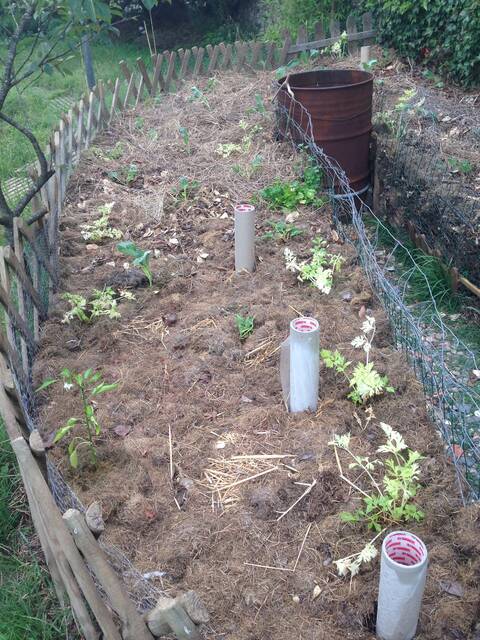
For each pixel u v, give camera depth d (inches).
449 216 122.3
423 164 139.6
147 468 73.3
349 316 99.5
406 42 204.7
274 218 130.3
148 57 323.9
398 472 67.5
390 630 53.4
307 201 132.4
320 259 112.9
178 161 158.1
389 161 143.9
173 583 60.9
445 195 127.0
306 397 78.4
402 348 93.0
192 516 67.1
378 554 62.0
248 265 113.0
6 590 64.9
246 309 101.7
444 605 57.1
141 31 373.7
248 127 169.6
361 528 65.2
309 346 73.8
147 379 87.7
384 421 79.2
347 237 125.1
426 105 173.3
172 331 98.8
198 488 70.7
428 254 124.4
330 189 138.6
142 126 182.4
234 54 257.0
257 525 65.5
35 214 105.0
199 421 80.6
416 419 79.5
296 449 74.2
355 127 135.3
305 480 69.7
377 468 71.6
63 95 253.6
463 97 182.2
